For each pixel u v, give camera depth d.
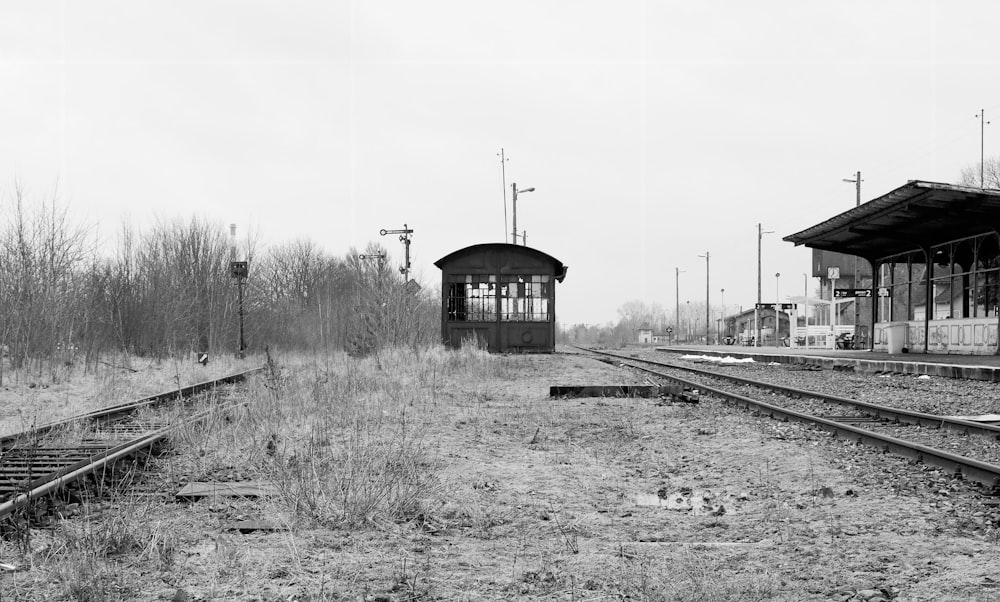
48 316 25.33
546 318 42.19
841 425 12.09
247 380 21.16
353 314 36.91
